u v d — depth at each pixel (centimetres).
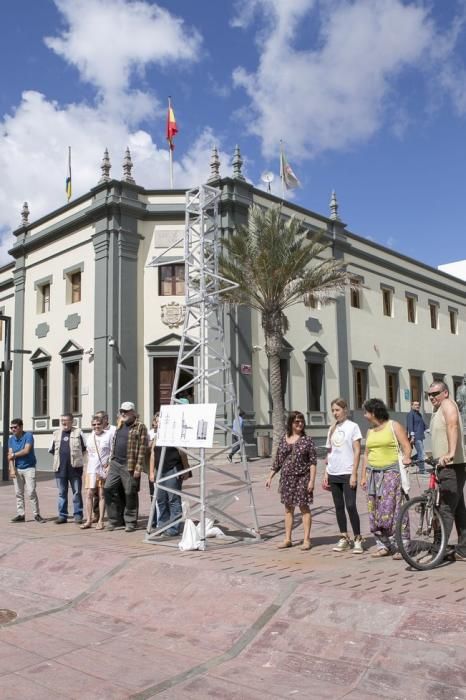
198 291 1031
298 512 1126
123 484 977
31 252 2783
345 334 2845
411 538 668
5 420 2083
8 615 637
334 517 1068
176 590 640
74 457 1088
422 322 3497
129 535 938
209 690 441
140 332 2322
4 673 478
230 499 1078
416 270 3488
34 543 877
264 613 557
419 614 490
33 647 538
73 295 2555
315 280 2002
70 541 883
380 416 730
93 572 729
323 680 451
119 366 2250
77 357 2430
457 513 688
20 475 1116
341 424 791
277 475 1752
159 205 2372
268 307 1980
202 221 953
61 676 471
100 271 2327
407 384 3278
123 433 991
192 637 549
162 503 962
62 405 2491
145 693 438
